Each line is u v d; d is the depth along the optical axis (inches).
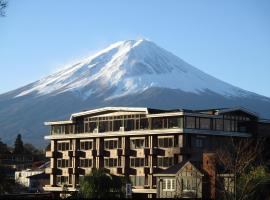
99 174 4367.6
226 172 3762.3
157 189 4333.2
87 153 5561.0
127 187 4180.6
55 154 5816.9
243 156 3550.7
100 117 5531.5
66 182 5684.1
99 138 5482.3
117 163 5285.4
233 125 5132.9
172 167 4350.4
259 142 4918.8
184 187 4133.9
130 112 5280.5
